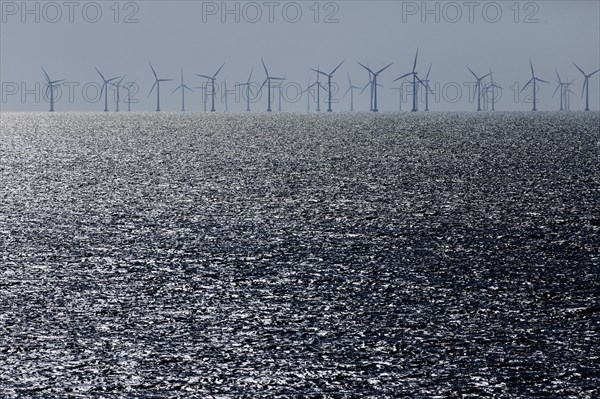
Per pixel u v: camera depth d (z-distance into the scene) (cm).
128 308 16275
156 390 12325
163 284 18200
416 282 18250
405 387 12406
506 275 18788
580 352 13675
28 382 12556
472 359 13412
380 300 16800
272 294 17325
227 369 13088
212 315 15838
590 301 16550
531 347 13925
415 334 14638
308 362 13362
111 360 13450
